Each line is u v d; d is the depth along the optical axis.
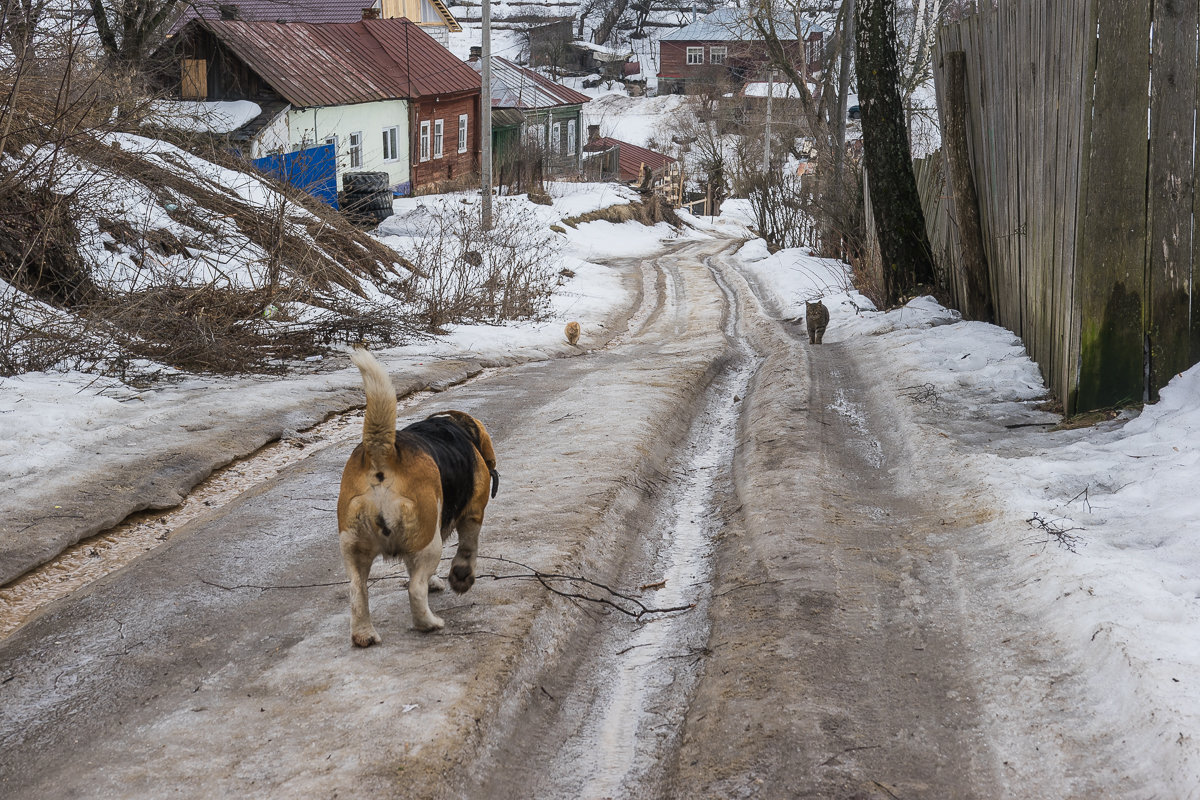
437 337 15.77
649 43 105.81
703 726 4.22
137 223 14.35
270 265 14.22
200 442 8.41
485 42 27.20
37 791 3.69
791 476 7.37
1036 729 3.93
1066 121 8.43
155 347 11.34
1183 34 7.34
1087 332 7.94
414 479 4.50
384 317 15.29
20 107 12.34
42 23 12.25
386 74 39.47
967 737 3.98
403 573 5.86
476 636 4.88
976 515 6.21
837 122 27.69
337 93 35.00
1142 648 4.15
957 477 6.95
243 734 4.05
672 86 89.50
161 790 3.66
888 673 4.53
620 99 88.12
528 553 6.04
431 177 42.31
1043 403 8.72
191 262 14.61
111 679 4.58
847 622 5.02
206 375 11.05
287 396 10.34
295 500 7.18
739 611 5.27
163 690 4.47
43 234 11.61
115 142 13.91
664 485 8.11
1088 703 4.02
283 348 12.83
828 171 27.55
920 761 3.82
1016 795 3.57
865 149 15.45
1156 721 3.66
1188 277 7.67
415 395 11.57
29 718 4.25
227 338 12.21
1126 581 4.84
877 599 5.30
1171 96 7.44
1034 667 4.38
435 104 41.94
